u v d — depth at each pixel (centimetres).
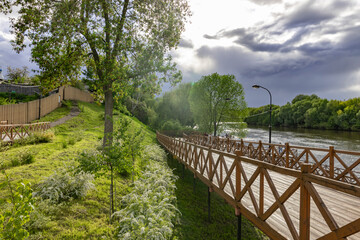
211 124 3628
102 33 1027
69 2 956
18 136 1379
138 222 556
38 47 938
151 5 1109
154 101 5656
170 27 1160
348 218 389
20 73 3678
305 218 271
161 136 2655
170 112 5003
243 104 3444
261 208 393
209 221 832
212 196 1095
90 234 528
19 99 2798
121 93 1166
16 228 277
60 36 952
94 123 2712
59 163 916
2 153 925
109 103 1053
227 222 852
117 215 604
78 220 569
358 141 3634
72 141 1387
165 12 1162
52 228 511
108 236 537
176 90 5103
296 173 288
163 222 590
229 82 3406
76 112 3036
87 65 1211
